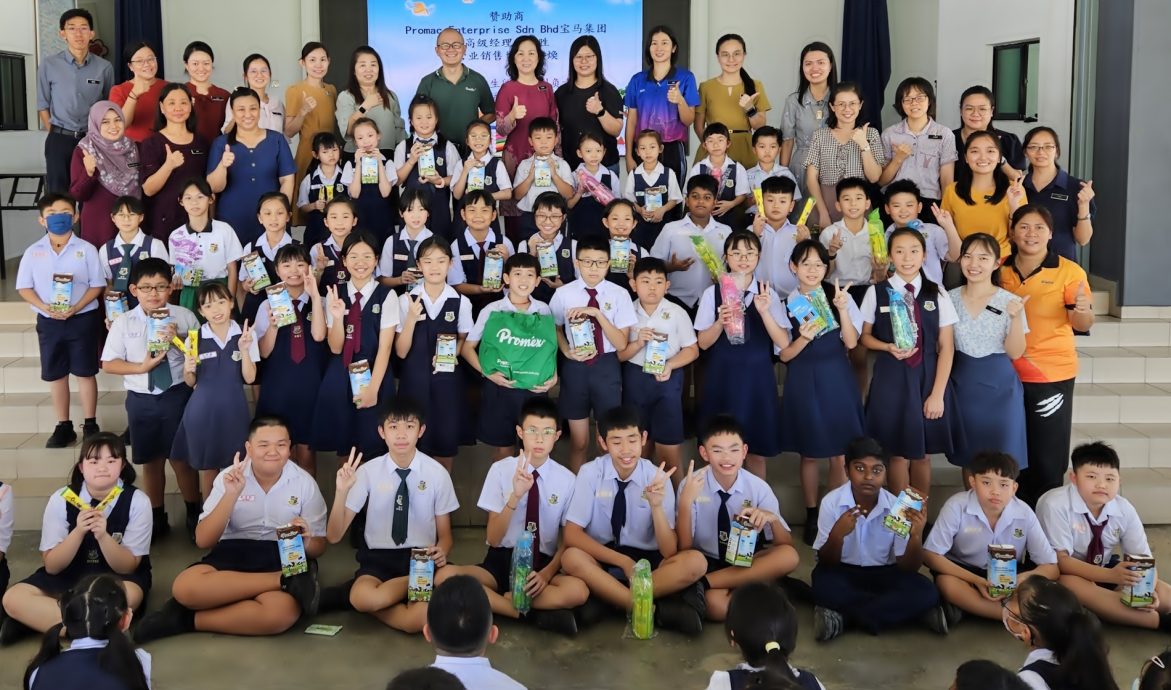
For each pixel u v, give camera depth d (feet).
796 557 13.01
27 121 26.04
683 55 25.75
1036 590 9.29
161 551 14.84
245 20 25.20
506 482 13.46
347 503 13.23
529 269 14.90
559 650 12.12
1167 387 18.21
